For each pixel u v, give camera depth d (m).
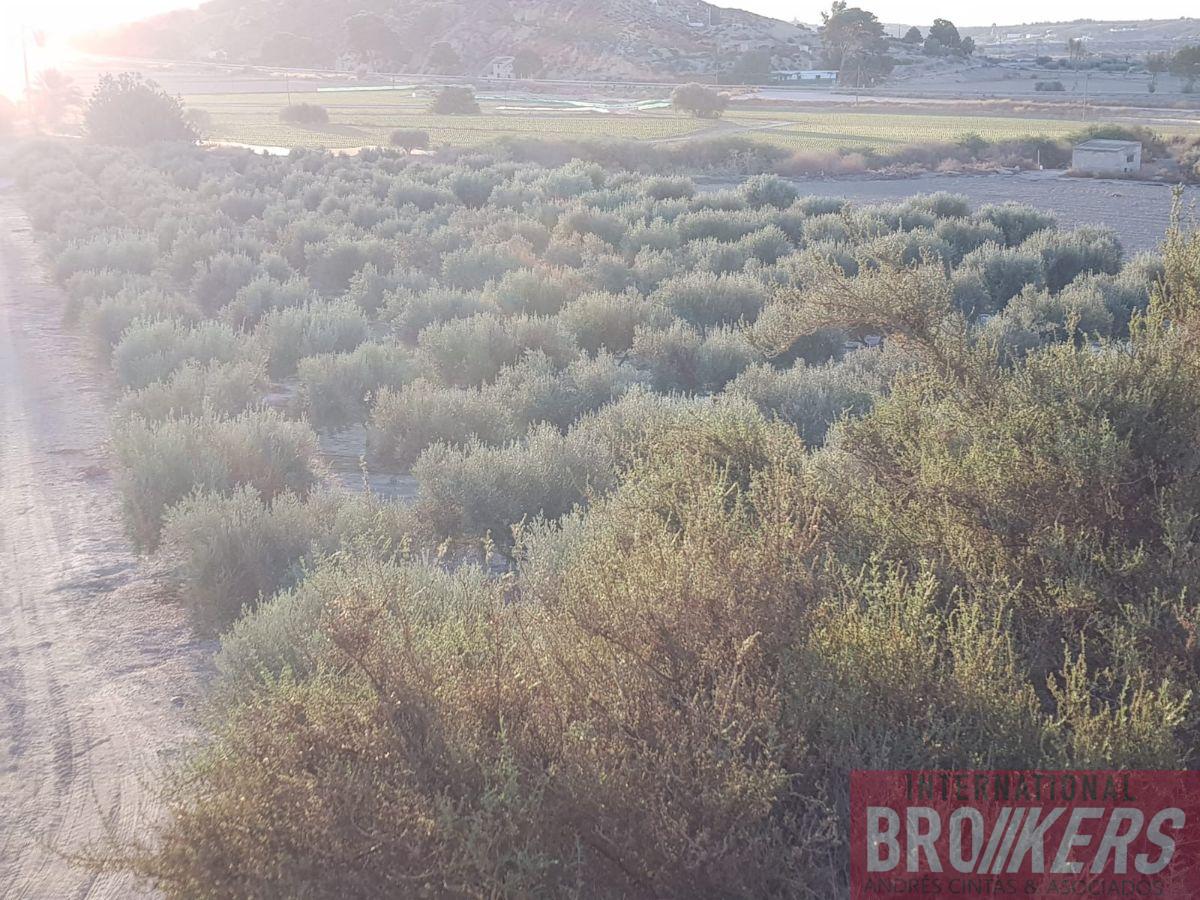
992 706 3.63
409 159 67.50
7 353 18.89
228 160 61.66
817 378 12.72
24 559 9.59
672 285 21.02
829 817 3.43
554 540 6.98
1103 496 4.60
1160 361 5.07
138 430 10.95
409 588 5.82
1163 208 44.62
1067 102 137.12
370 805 3.44
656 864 3.33
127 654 7.57
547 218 34.72
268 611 6.36
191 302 22.30
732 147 72.62
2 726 6.59
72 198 40.28
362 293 23.34
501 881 3.22
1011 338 15.05
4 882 5.01
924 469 5.14
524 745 3.64
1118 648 3.99
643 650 3.96
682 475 6.10
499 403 12.98
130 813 5.52
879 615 3.99
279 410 14.88
